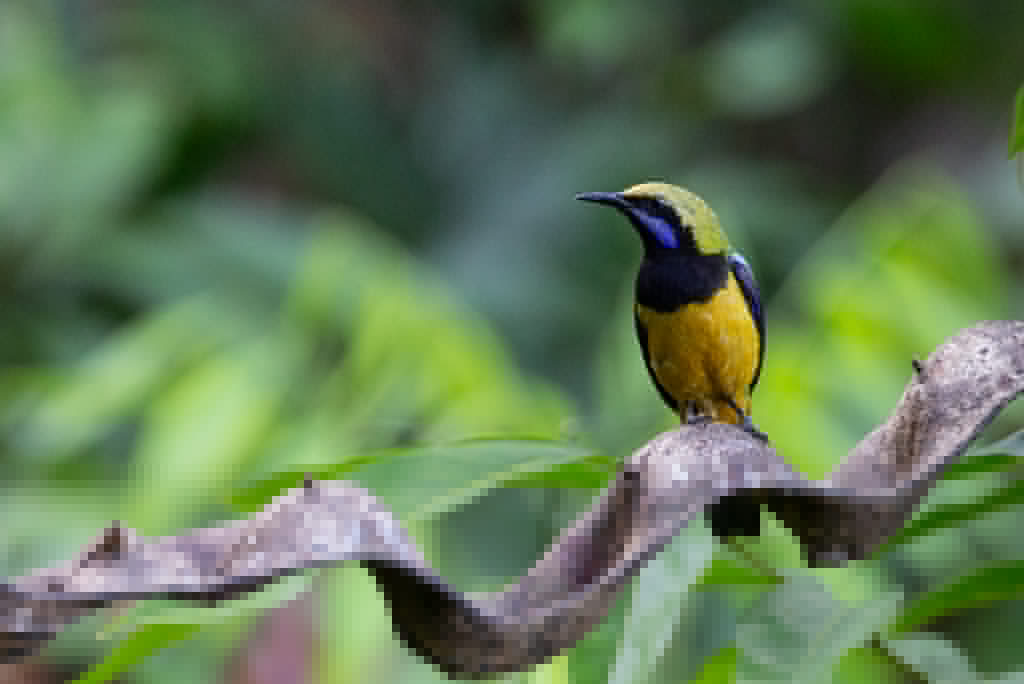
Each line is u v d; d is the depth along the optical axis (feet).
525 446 16.39
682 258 30.99
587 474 15.94
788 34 71.46
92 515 37.01
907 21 70.64
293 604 31.53
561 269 64.75
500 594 11.78
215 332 34.96
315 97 71.77
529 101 73.26
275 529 10.46
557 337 62.28
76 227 56.80
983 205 62.28
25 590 9.62
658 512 11.96
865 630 14.05
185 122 67.67
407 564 10.48
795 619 15.01
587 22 71.10
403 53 76.95
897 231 30.14
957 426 13.33
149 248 56.39
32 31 62.80
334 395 31.76
